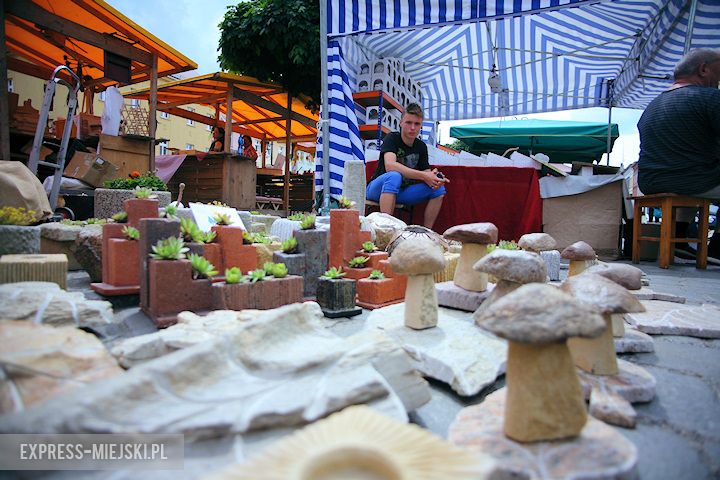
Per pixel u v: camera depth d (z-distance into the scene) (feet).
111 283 10.09
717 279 15.67
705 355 7.93
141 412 4.01
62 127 31.78
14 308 6.76
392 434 3.46
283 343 5.61
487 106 38.06
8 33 32.83
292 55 37.63
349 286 9.87
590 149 41.01
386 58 28.71
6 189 12.19
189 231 10.32
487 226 10.63
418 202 20.74
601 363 6.31
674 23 23.32
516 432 4.59
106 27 30.30
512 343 4.74
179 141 81.00
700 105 16.69
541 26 28.86
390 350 5.58
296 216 17.35
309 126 48.80
